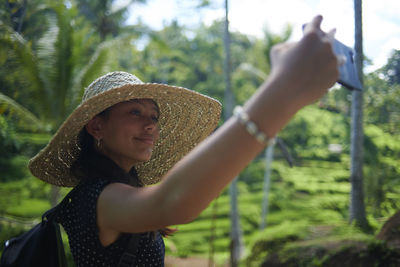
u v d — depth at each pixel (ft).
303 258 21.74
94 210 2.72
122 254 2.99
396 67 21.91
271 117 1.86
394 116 30.09
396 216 19.86
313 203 75.87
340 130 96.32
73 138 3.68
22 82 27.30
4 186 42.80
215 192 1.95
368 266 18.13
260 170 96.63
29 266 3.36
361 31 18.86
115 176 3.24
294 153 98.89
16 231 25.59
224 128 1.95
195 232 66.28
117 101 3.30
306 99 1.91
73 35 27.96
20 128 30.83
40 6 27.63
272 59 2.06
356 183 30.30
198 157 1.94
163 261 3.65
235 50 95.30
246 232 67.05
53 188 28.12
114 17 53.83
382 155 41.32
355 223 28.94
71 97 27.81
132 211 2.23
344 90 33.19
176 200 1.96
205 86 103.96
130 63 66.44
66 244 22.94
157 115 3.67
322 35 2.08
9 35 24.90
